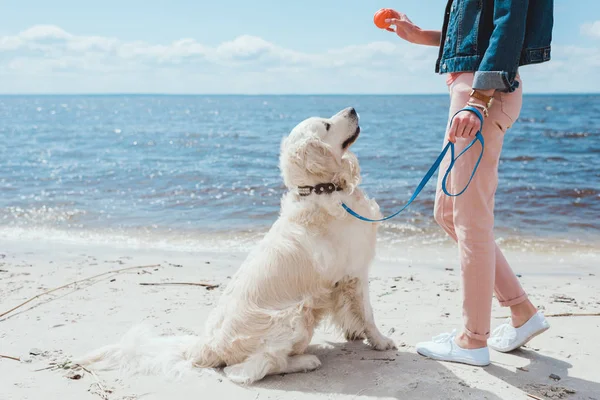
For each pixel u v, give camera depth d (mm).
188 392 2902
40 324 3889
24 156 16203
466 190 2891
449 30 2953
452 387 2863
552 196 9344
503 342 3289
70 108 84125
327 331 3867
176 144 20328
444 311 4141
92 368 3154
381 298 4496
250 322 3109
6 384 2955
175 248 6484
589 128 24766
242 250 6379
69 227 7676
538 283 4941
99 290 4695
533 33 2775
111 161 15008
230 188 10594
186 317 4039
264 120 42594
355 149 17609
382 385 2928
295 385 2990
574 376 2973
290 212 3266
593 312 4027
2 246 6594
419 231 7211
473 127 2656
